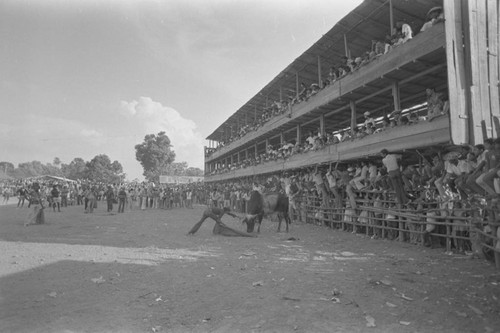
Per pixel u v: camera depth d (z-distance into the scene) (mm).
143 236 12172
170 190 31047
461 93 6531
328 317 4434
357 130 15531
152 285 5879
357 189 13273
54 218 19734
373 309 4727
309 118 21078
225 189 31641
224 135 48312
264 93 27734
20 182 58312
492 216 7465
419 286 5840
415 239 10609
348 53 16469
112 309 4738
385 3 13508
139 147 85375
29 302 5023
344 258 8305
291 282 6047
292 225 16391
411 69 12242
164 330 4055
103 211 26609
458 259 8156
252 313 4574
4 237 11734
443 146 11094
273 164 24297
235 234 12383
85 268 7117
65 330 4031
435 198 10148
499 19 7129
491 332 3984
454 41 6613
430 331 4023
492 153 7289
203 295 5336
